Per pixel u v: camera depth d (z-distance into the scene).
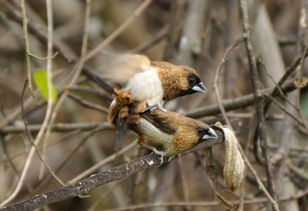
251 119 9.98
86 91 11.39
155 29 17.06
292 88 8.98
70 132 11.73
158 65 8.59
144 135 7.77
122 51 15.75
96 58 12.77
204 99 12.28
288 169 11.12
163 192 11.53
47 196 6.79
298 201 10.73
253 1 12.05
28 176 13.88
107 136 15.17
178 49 12.66
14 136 12.45
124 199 13.30
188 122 7.71
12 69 14.56
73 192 6.86
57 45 12.13
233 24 12.23
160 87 8.32
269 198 7.55
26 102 11.07
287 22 15.84
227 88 11.70
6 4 11.97
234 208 7.92
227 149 7.76
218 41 13.73
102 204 13.58
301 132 12.02
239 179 7.75
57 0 16.09
